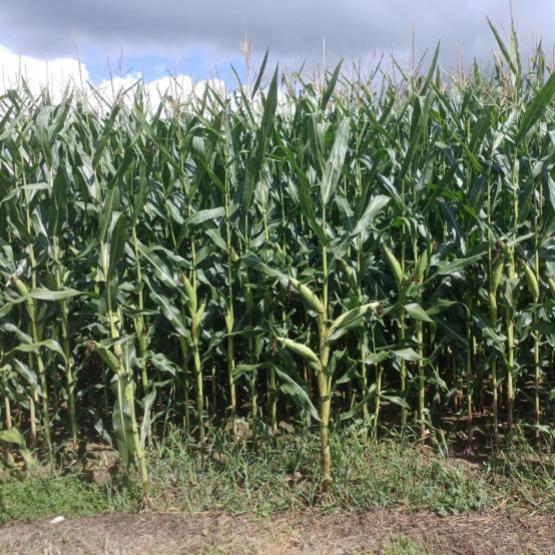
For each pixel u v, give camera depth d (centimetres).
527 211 474
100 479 483
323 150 433
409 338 501
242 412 595
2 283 515
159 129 558
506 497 438
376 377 513
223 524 414
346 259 520
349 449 488
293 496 445
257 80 498
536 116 446
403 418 514
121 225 412
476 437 535
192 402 561
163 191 530
